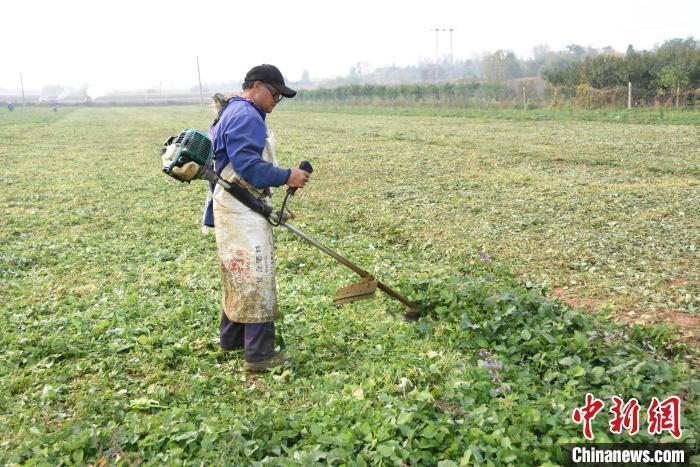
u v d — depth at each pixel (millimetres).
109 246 8211
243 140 4180
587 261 7066
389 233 8695
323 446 3377
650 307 5723
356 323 5258
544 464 3070
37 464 3301
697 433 3418
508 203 10031
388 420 3477
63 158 18688
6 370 4637
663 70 27328
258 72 4352
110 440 3578
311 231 8719
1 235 8969
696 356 4738
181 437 3463
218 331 5238
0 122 41000
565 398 3787
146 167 16172
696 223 8406
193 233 8703
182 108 74438
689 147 15586
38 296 6414
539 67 106750
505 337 4695
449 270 6734
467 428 3406
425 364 4422
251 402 4148
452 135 21016
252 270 4371
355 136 22594
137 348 4918
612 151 15406
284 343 4871
